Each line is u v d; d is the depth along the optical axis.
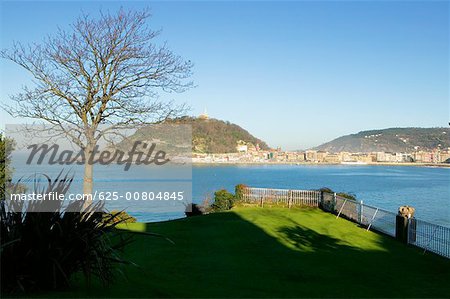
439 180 114.31
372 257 12.85
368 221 18.22
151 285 8.55
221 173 110.12
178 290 8.40
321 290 9.15
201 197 41.16
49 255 6.95
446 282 10.23
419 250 13.94
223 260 11.90
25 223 6.97
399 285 9.88
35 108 20.89
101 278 7.41
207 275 10.13
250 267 11.16
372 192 71.38
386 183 98.25
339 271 11.03
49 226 7.05
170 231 16.81
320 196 24.52
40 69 21.45
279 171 153.38
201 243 14.41
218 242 14.65
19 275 6.81
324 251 13.51
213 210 26.34
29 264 6.89
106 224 7.68
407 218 14.97
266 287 9.21
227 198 26.39
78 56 21.64
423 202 53.75
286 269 11.05
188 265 11.16
